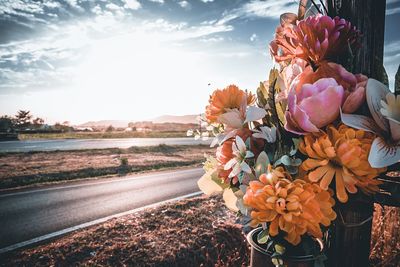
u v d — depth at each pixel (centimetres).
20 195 664
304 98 70
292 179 78
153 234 372
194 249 332
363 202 81
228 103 98
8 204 587
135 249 331
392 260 159
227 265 288
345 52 82
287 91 89
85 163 1188
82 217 494
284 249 80
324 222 68
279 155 82
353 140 65
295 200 64
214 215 441
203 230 375
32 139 3039
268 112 91
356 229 97
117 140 3114
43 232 423
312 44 75
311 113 68
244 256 318
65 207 563
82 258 320
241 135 90
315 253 83
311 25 75
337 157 66
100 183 811
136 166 1138
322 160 69
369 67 97
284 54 89
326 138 66
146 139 3397
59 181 848
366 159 65
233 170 83
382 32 98
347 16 100
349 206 83
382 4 99
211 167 108
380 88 70
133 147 1902
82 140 3019
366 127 68
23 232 425
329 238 104
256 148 88
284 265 85
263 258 93
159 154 1612
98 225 441
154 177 913
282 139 87
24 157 1374
